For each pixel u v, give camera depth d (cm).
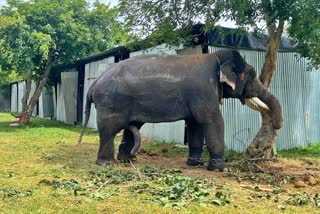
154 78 795
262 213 501
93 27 1830
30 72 1812
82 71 1952
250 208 523
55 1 1741
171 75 796
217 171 790
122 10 1049
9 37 1584
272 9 760
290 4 720
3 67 1750
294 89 1241
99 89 814
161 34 1036
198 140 868
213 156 795
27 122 1834
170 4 985
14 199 539
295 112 1242
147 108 796
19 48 1584
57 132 1473
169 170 764
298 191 639
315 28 750
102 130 808
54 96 2262
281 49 1201
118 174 702
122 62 836
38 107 2530
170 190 576
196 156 869
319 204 541
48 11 1705
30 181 651
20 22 1586
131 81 795
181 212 490
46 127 1722
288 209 522
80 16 1842
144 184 614
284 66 1220
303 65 1261
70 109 1934
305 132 1268
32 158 888
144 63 814
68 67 2009
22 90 2988
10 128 1655
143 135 1406
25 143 1143
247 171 797
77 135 1389
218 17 858
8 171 734
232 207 523
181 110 799
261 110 923
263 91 842
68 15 1742
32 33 1602
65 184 618
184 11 977
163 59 820
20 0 1734
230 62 802
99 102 813
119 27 1150
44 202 525
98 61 1694
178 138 1202
